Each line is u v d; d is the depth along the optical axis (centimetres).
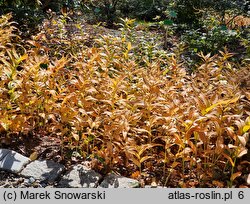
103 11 473
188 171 177
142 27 397
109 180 164
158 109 188
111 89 204
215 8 430
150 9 499
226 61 302
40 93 196
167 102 183
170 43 368
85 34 319
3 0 327
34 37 263
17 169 166
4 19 277
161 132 185
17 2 332
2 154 173
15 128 188
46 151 182
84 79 201
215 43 348
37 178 163
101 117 187
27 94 192
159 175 173
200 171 170
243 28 426
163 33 385
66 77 244
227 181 167
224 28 352
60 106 185
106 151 173
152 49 304
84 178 164
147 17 504
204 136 162
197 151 180
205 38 350
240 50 354
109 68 232
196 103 184
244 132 163
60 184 161
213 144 184
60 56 284
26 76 193
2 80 194
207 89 209
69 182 162
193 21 433
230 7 428
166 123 175
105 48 239
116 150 175
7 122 184
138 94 209
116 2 484
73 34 317
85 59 262
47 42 281
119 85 200
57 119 203
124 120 172
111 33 357
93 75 226
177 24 430
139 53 296
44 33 300
